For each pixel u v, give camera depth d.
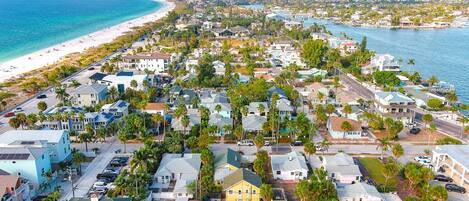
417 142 139.12
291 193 104.56
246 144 134.88
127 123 141.38
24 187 97.06
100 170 116.19
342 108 170.62
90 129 133.75
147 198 97.81
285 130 144.62
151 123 146.25
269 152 128.75
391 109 158.38
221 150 122.06
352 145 135.75
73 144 135.75
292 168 111.50
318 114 149.62
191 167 110.44
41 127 142.38
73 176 112.19
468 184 104.81
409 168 102.50
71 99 171.62
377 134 145.75
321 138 141.88
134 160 107.62
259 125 143.75
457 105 181.88
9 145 111.81
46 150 109.31
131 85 190.25
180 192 100.06
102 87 179.12
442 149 117.44
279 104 161.38
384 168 106.00
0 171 98.88
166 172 108.38
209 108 160.25
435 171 115.88
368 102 175.88
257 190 98.25
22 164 102.88
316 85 194.38
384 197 99.94
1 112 167.25
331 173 108.88
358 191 98.50
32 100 184.62
